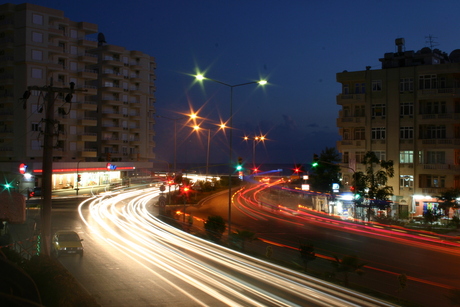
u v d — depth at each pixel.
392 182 51.03
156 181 97.50
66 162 71.81
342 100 53.50
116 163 85.00
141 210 52.25
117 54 92.12
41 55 68.50
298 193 73.88
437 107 50.09
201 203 63.59
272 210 58.44
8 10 67.00
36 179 65.19
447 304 18.31
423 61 54.47
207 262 22.94
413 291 20.50
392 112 51.47
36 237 23.78
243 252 27.95
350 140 53.56
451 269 25.58
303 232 40.38
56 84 70.00
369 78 52.75
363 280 22.55
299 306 14.85
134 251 26.09
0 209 17.64
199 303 15.17
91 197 63.84
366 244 34.16
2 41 68.06
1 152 67.94
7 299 8.58
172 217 47.19
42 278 13.88
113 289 17.16
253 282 18.42
